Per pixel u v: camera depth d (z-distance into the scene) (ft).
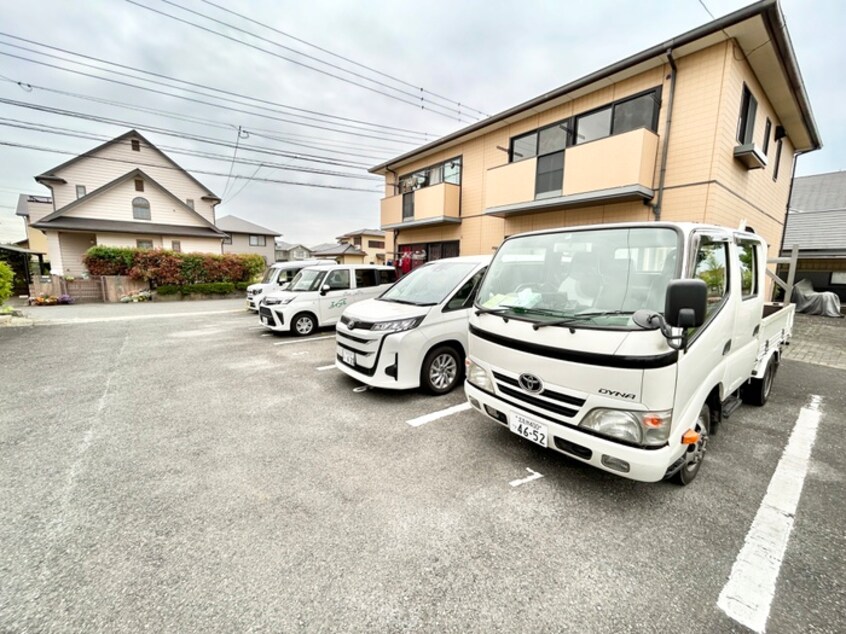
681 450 6.84
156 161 75.10
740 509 7.48
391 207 45.32
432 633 4.89
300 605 5.29
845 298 44.91
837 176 53.01
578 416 7.06
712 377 7.90
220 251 73.92
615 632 4.92
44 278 50.75
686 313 5.64
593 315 7.27
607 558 6.19
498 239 34.83
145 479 8.49
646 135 22.52
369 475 8.68
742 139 24.41
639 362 6.26
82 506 7.50
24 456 9.48
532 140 31.55
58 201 67.41
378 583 5.67
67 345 22.33
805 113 29.55
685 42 20.93
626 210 25.40
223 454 9.66
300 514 7.29
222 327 28.96
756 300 10.34
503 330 8.42
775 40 20.81
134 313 37.91
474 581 5.73
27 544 6.43
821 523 7.08
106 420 11.73
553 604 5.33
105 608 5.21
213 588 5.57
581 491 8.04
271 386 15.01
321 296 25.46
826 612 5.21
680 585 5.66
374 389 14.65
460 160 38.52
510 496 7.87
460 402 13.17
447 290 14.15
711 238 7.93
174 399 13.56
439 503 7.64
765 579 5.78
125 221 65.21
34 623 4.96
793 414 12.39
